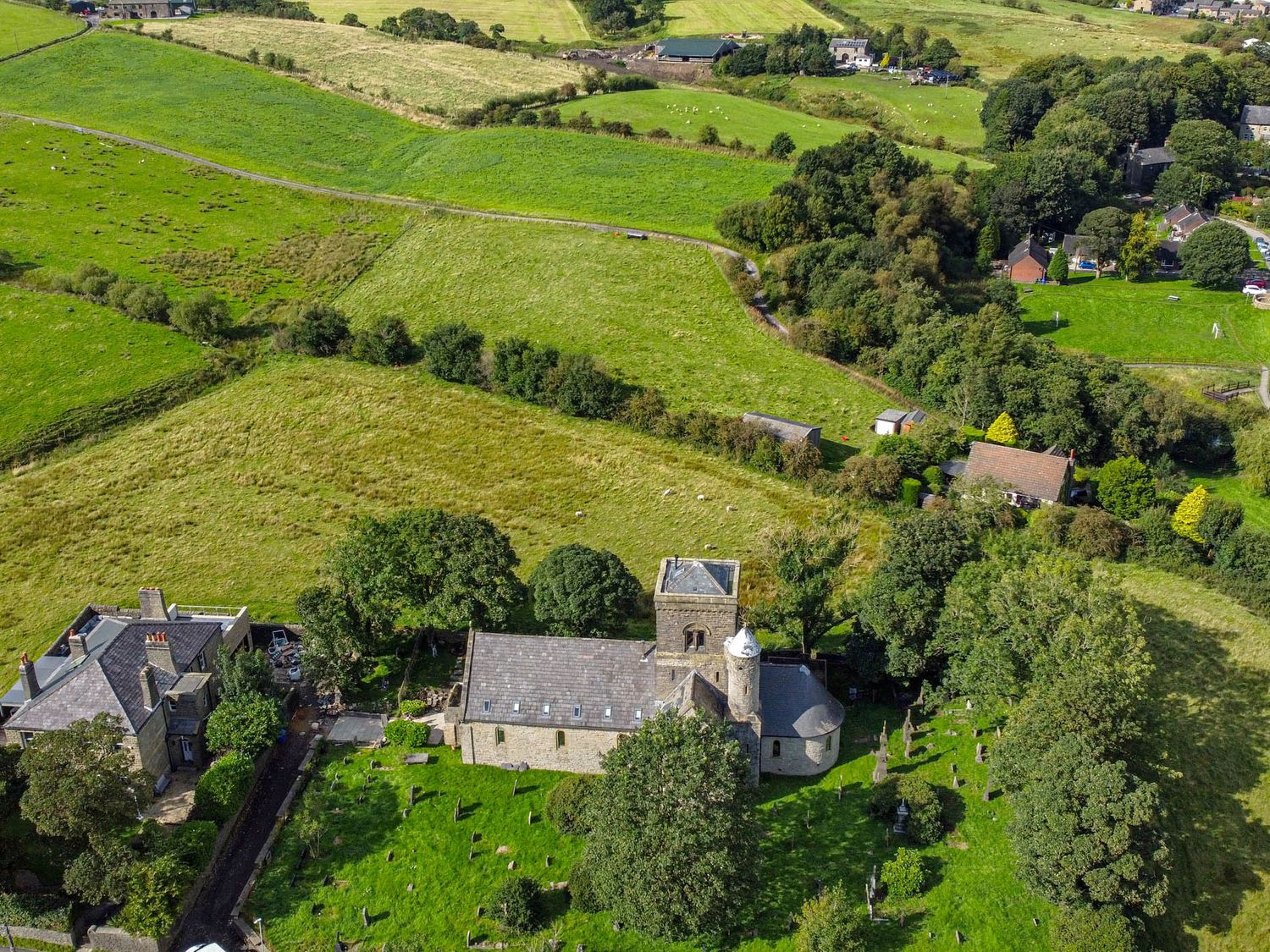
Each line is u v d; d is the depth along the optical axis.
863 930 67.06
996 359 145.75
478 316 173.88
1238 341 176.62
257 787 80.44
